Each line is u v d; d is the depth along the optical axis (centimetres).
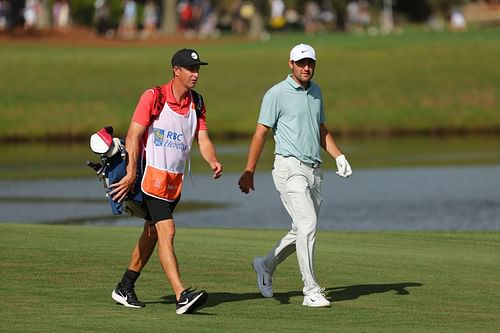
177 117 3231
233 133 13612
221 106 14475
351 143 12788
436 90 15450
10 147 12519
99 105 14350
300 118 3412
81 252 4269
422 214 7269
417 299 3506
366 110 14550
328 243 4978
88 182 9206
